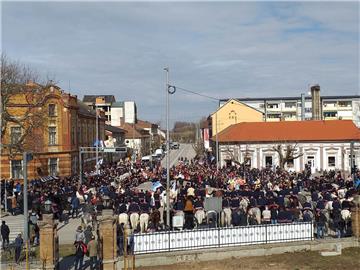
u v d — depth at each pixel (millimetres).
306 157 75000
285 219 25812
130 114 155375
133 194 33469
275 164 74938
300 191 37906
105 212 20984
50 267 20547
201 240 22719
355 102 116938
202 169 60188
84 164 67938
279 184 40562
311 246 23859
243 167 58469
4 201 36156
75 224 32906
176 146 152500
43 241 20547
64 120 59562
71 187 40469
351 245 24453
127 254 21703
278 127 78250
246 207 29297
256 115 97500
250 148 76312
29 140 48062
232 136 77688
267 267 20922
